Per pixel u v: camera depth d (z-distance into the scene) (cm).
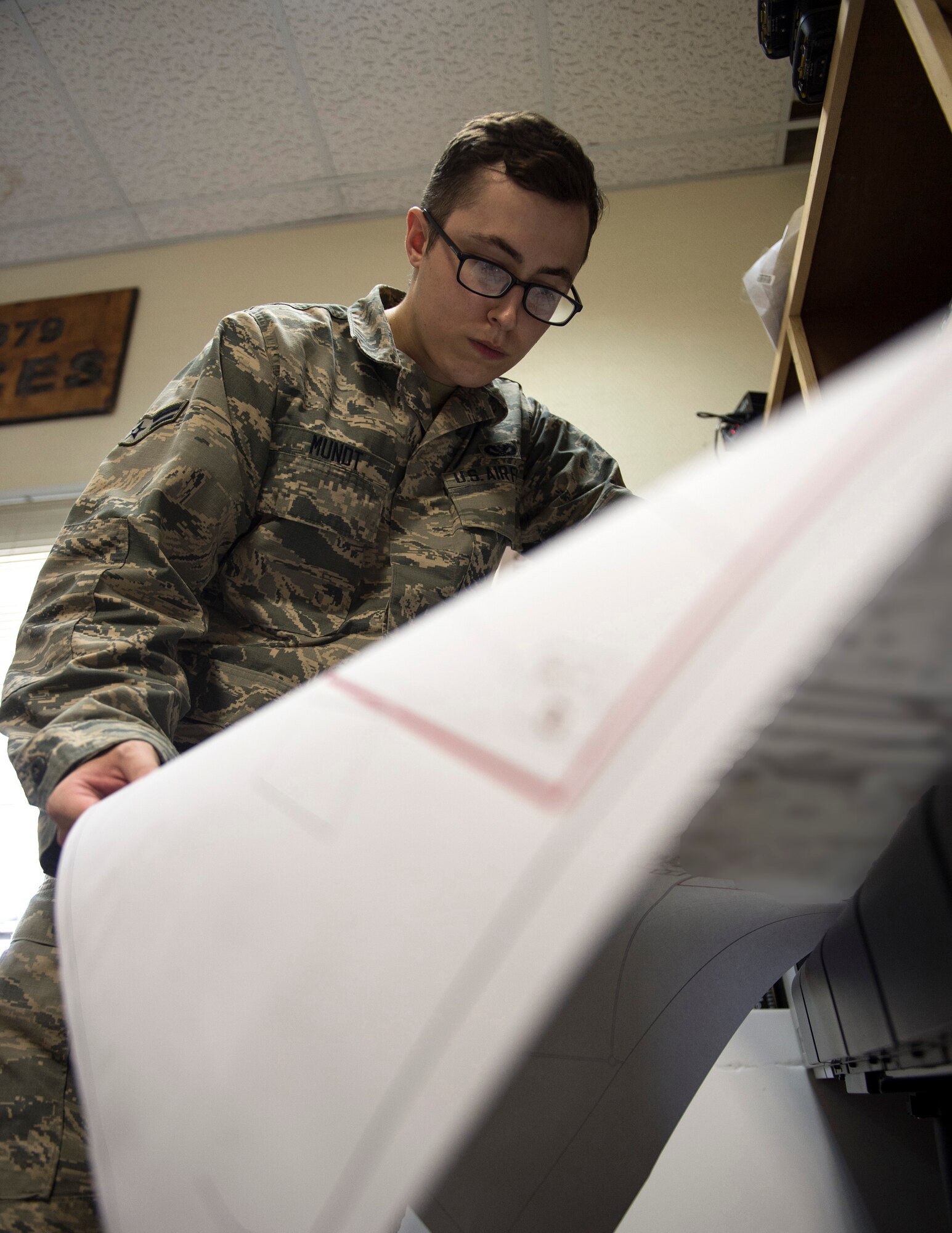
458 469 85
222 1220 16
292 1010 18
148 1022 21
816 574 14
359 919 18
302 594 72
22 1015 48
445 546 79
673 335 196
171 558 62
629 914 45
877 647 21
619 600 18
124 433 212
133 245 237
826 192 90
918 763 28
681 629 16
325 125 203
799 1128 66
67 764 42
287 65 190
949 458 13
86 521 62
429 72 191
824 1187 63
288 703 26
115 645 52
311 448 75
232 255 231
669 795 14
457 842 17
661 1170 64
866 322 104
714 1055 44
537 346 199
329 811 20
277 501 73
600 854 14
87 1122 21
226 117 202
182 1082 19
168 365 219
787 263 111
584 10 176
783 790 31
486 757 18
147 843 26
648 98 194
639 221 211
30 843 182
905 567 18
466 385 86
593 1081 44
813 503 15
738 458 19
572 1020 44
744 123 199
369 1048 16
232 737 27
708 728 14
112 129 205
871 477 15
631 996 44
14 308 234
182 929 22
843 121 84
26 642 55
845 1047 57
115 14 181
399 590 75
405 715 20
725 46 182
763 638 14
